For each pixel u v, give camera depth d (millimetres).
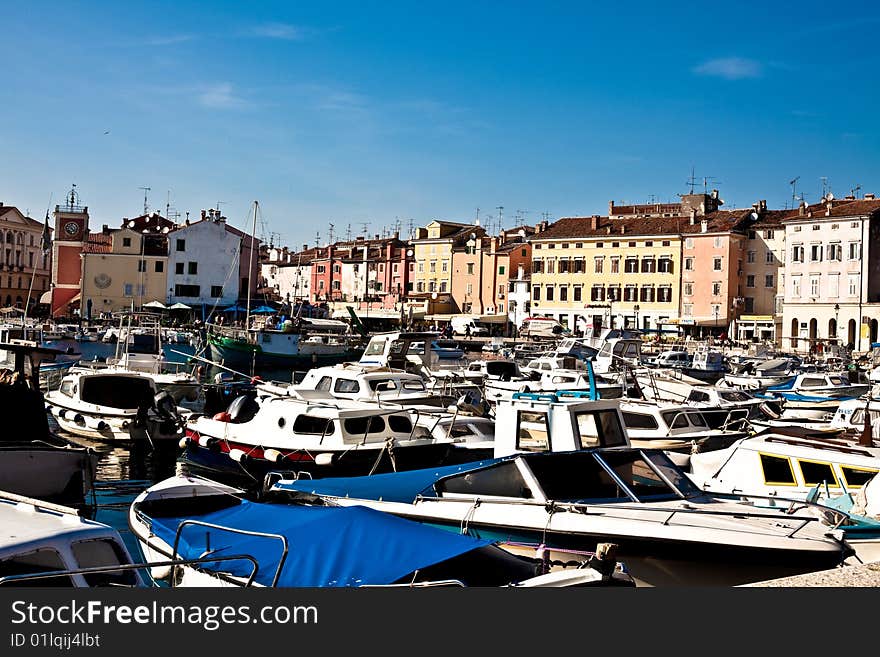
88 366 36844
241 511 11633
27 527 8812
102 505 18656
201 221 107250
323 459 19594
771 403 32812
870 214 87188
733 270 98938
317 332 80125
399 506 13055
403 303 119250
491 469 12836
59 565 8484
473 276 119438
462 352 64688
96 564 8844
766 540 10805
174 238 106125
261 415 20906
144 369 36562
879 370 49188
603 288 106125
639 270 103938
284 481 15195
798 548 10656
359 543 9125
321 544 9273
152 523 11867
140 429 24734
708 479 16406
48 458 14203
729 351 74750
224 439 21203
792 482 15312
